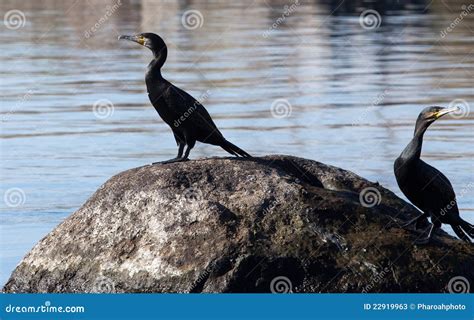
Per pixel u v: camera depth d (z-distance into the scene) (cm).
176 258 1545
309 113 3338
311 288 1520
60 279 1620
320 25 5606
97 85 3909
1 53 4700
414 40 5044
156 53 1784
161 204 1606
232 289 1509
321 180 1741
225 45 4903
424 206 1616
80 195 2388
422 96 3634
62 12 6253
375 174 2548
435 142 2944
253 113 3328
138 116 3341
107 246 1605
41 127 3169
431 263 1545
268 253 1529
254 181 1622
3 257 1897
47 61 4491
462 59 4484
